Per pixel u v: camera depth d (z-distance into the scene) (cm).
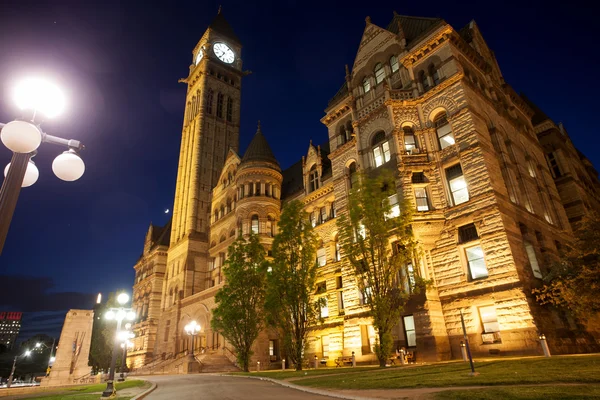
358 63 4316
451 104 3244
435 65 3488
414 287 2542
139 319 7650
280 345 4475
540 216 3362
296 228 3403
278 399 1305
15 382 7038
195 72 8369
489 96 3659
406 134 3425
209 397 1521
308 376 2209
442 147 3266
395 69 3931
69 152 970
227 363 4309
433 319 2725
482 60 3769
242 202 5141
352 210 2761
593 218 2412
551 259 3092
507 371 1448
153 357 6234
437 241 2984
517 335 2406
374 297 2547
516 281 2505
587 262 2380
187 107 8431
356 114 4103
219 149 7525
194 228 6481
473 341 2614
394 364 2575
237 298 3559
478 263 2767
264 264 3584
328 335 3950
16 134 778
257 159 5338
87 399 1728
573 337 2641
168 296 6425
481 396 988
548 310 2575
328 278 4103
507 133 3597
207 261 6334
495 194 2781
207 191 6956
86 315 3516
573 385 1048
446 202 3047
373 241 2627
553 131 4838
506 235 2639
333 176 4197
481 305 2642
